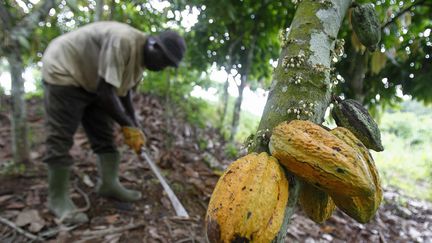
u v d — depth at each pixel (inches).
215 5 148.0
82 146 176.4
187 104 248.1
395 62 111.1
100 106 123.3
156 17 197.9
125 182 144.4
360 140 44.1
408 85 118.3
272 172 35.2
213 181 157.8
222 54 192.2
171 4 169.0
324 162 34.6
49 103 112.9
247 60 185.3
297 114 39.3
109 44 108.7
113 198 130.5
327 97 41.7
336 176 34.5
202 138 208.8
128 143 120.6
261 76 209.0
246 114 319.6
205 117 251.9
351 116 43.7
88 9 178.4
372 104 131.5
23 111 144.9
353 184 34.2
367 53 95.5
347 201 39.5
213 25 168.1
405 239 149.3
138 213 123.2
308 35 43.2
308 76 40.9
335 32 45.1
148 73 261.4
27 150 148.0
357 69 109.0
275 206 34.1
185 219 121.8
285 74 41.8
